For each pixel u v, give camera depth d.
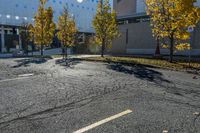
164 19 19.11
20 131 4.72
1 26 48.38
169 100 7.04
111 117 5.47
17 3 51.72
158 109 6.10
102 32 27.94
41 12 36.06
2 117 5.56
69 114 5.74
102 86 9.27
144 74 12.85
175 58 24.03
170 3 18.47
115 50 39.97
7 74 13.12
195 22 17.20
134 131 4.65
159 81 10.49
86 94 7.84
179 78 11.40
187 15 17.33
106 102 6.80
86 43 50.91
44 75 12.66
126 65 18.11
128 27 36.78
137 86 9.27
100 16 27.81
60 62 21.92
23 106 6.45
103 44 28.42
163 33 19.33
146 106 6.37
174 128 4.80
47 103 6.75
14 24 50.47
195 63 17.92
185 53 28.78
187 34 17.91
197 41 27.53
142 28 34.38
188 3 17.08
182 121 5.21
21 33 49.03
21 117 5.55
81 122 5.17
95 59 23.27
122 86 9.26
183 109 6.12
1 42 48.28
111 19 27.80
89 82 10.24
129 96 7.54
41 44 36.53
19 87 9.13
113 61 20.55
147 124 5.02
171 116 5.54
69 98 7.31
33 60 25.12
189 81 10.49
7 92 8.22
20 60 25.19
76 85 9.52
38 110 6.08
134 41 35.84
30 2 53.78
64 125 5.00
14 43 49.81
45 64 19.84
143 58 23.92
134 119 5.33
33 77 11.90
